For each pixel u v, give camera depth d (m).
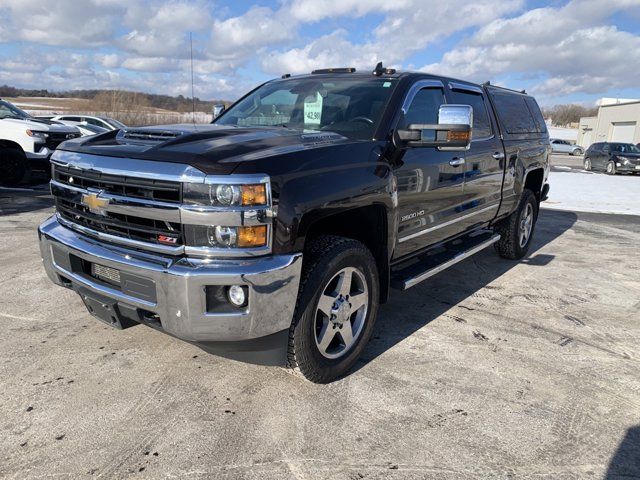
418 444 2.56
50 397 2.84
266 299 2.54
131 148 2.75
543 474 2.38
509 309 4.55
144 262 2.60
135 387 2.98
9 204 8.45
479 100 4.95
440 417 2.80
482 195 4.82
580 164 32.50
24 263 5.23
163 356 3.36
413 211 3.73
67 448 2.43
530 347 3.75
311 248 2.92
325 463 2.40
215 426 2.64
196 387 3.00
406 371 3.30
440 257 4.30
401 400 2.96
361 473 2.34
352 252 3.03
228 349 2.68
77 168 2.90
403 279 3.64
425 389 3.09
